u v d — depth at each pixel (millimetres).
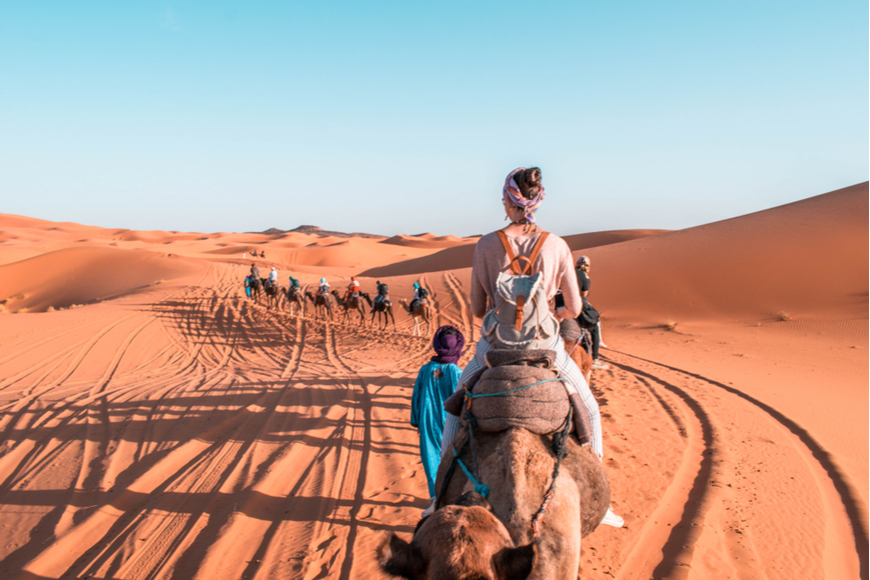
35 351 17828
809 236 32844
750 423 9008
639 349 19219
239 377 14242
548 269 2869
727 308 27188
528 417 2506
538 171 2959
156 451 7867
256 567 4684
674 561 4648
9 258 68250
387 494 6156
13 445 8461
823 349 18125
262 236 178625
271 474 6758
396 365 15523
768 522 5473
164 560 4855
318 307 30531
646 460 7117
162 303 30734
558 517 2229
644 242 40844
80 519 5738
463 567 1713
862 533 5355
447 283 36594
